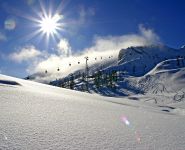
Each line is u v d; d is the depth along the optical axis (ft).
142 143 14.60
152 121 25.52
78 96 45.83
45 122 16.40
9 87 33.91
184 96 331.98
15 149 10.30
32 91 34.32
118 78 549.13
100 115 24.11
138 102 70.13
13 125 14.21
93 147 12.37
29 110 19.92
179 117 35.76
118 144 13.62
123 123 21.22
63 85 477.77
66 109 23.94
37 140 12.03
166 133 18.88
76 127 16.43
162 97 342.64
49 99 29.40
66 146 11.85
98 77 506.89
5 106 20.06
